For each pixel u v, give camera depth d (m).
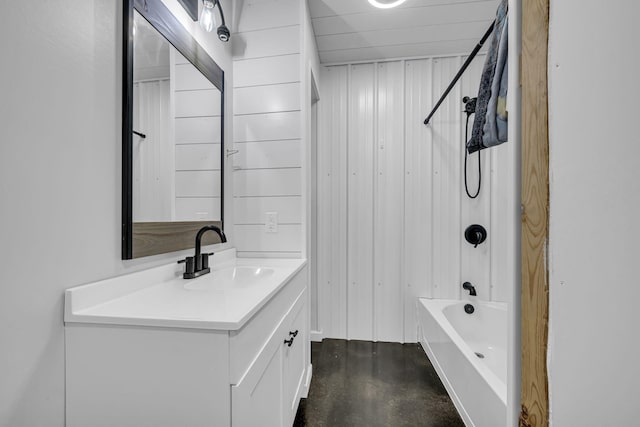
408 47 2.27
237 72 1.79
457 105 2.33
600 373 0.37
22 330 0.65
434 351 1.96
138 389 0.72
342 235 2.44
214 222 1.55
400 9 1.88
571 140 0.40
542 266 0.43
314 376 1.88
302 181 1.73
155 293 0.96
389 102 2.40
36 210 0.68
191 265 1.20
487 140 1.17
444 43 2.22
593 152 0.38
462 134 2.32
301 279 1.61
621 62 0.36
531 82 0.46
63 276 0.74
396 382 1.81
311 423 1.46
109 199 0.88
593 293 0.38
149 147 1.05
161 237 1.12
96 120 0.84
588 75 0.38
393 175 2.40
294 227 1.73
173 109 1.21
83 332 0.74
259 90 1.77
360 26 2.04
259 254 1.76
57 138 0.73
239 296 0.91
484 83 1.25
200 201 1.42
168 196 1.17
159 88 1.12
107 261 0.88
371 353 2.19
